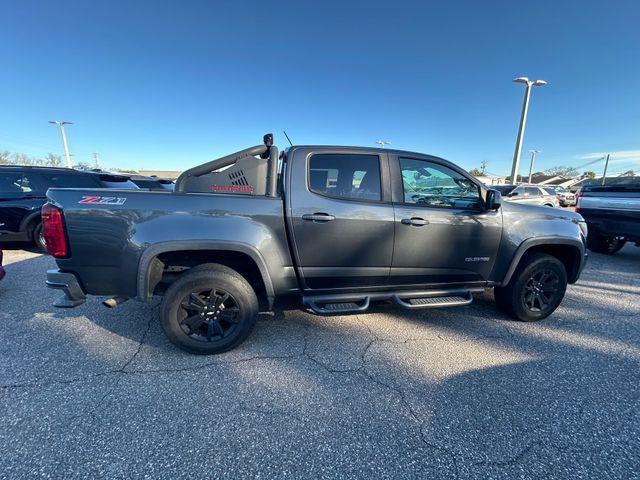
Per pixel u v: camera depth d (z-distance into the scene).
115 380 2.47
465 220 3.19
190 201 2.65
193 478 1.69
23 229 6.19
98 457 1.80
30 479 1.65
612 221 6.54
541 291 3.59
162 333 3.20
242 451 1.86
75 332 3.19
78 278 2.60
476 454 1.86
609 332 3.38
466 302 3.26
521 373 2.64
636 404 2.29
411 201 3.13
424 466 1.78
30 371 2.55
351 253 3.00
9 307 3.76
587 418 2.15
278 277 2.90
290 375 2.58
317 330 3.34
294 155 2.92
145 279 2.61
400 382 2.51
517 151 18.66
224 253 2.91
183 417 2.11
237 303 2.80
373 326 3.45
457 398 2.33
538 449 1.90
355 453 1.86
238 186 2.97
